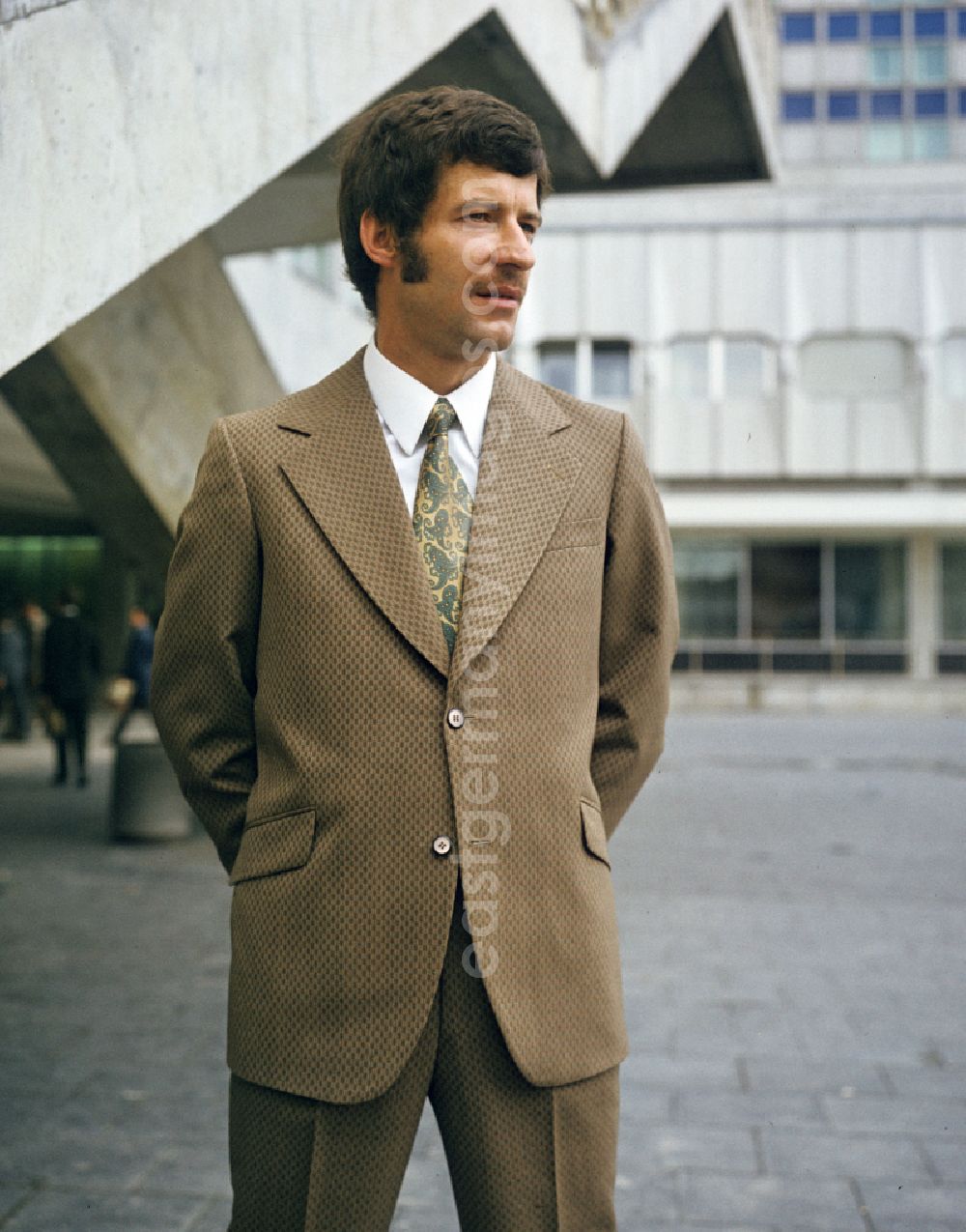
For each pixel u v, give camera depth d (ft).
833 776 45.80
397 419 5.49
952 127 94.53
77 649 40.04
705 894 24.48
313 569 5.20
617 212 87.15
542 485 5.45
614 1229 5.42
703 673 87.81
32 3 8.95
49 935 20.20
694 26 25.25
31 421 21.24
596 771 5.85
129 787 29.12
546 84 18.86
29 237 8.96
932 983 17.85
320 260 53.93
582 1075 5.19
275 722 5.27
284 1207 5.13
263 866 5.22
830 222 85.92
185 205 10.89
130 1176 11.01
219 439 5.47
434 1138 12.26
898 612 86.58
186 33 10.94
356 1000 5.03
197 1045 14.73
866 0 95.04
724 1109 12.81
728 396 86.69
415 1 14.75
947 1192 10.82
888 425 85.35
